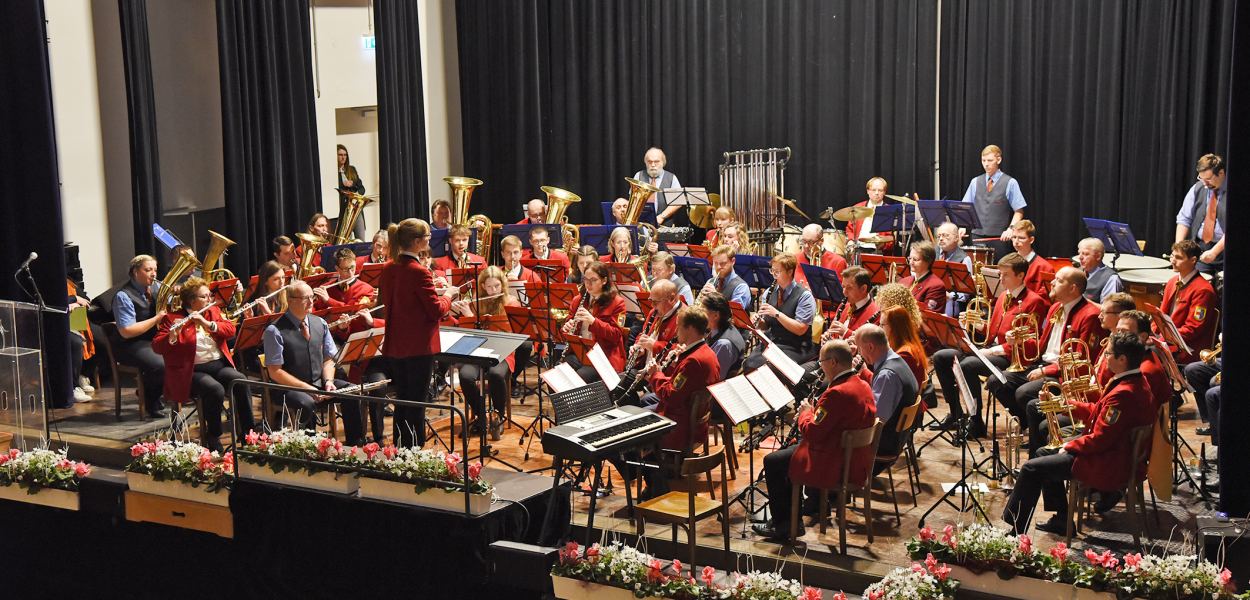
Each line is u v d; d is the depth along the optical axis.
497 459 6.92
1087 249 8.05
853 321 7.15
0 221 7.80
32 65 7.66
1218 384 6.32
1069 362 5.97
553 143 13.10
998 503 6.09
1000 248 10.61
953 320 6.45
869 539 5.59
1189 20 10.44
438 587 5.46
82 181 9.07
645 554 5.22
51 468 6.33
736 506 6.18
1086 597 4.70
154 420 7.62
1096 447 5.32
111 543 6.32
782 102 12.41
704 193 10.45
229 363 7.13
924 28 11.76
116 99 9.33
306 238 8.96
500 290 7.75
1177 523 5.75
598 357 6.39
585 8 12.71
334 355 7.01
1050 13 11.16
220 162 10.90
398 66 12.13
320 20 11.44
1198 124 10.41
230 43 9.98
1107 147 11.05
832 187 12.38
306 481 5.68
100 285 9.29
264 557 5.87
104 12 9.17
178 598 6.24
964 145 11.73
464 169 13.49
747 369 7.44
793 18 12.16
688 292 8.09
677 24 12.51
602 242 9.61
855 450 5.47
